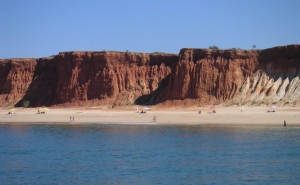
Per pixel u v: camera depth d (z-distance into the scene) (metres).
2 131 85.44
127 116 101.44
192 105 108.06
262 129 78.75
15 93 139.25
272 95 102.06
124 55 128.50
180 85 112.31
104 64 127.00
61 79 130.62
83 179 46.06
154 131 79.69
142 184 43.84
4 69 144.88
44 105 130.50
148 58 129.12
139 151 59.84
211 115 94.94
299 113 91.44
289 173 47.31
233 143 64.50
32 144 68.00
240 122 88.12
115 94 123.56
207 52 113.62
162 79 123.12
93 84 125.94
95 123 95.69
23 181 45.78
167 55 129.12
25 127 91.94
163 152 58.84
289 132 74.50
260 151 58.25
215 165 51.00
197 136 72.12
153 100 117.62
